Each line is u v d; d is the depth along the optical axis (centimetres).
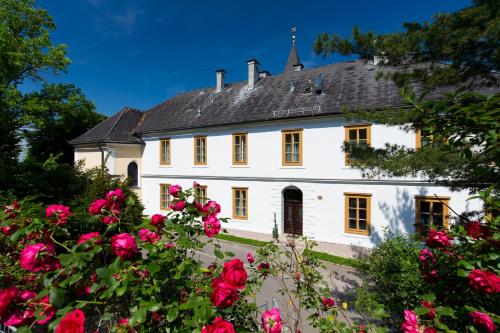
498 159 253
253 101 1758
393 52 539
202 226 261
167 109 2262
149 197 2105
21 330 161
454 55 501
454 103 273
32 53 1680
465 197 1073
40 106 1722
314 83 1562
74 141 2212
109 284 168
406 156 582
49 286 169
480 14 458
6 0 1653
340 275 936
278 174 1518
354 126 1295
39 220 184
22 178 841
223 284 169
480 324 179
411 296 432
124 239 177
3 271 286
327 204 1376
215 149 1758
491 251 211
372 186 1261
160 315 191
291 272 397
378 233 1248
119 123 2206
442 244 262
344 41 593
